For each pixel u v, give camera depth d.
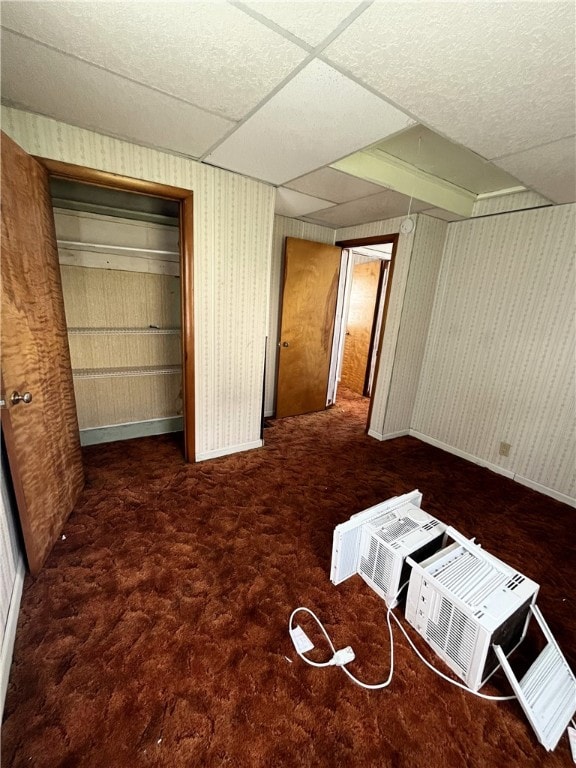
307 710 1.15
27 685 1.17
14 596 1.40
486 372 3.00
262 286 2.73
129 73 1.29
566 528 2.22
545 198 2.35
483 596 1.27
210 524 2.04
